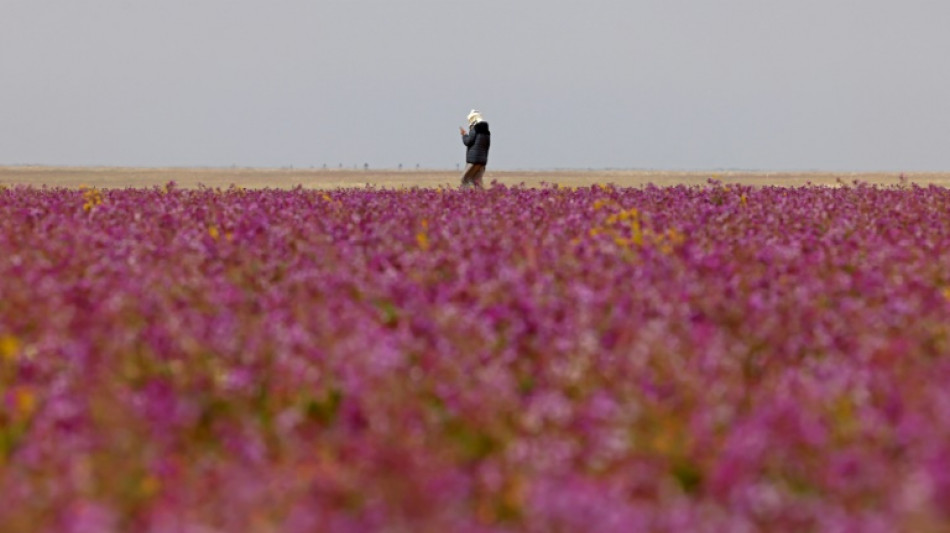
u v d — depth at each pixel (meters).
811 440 30.34
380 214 76.06
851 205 83.00
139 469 30.16
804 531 27.17
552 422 32.88
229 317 42.28
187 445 32.12
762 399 34.28
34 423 33.38
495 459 30.78
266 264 55.03
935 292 48.75
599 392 33.97
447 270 53.41
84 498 28.19
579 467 30.20
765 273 53.03
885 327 42.78
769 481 29.47
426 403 34.94
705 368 36.25
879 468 28.91
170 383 36.50
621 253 57.56
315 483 28.08
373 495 27.77
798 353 40.34
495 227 66.94
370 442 30.34
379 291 48.56
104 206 79.94
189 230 67.12
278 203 83.56
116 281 50.44
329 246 60.53
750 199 88.25
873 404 34.47
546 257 55.16
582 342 38.31
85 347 38.34
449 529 26.09
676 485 29.14
